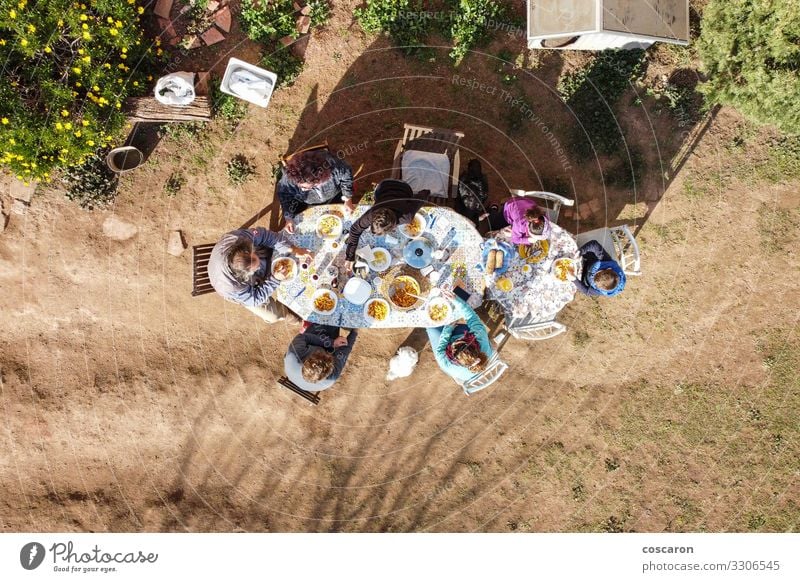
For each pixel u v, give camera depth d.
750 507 6.63
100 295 6.31
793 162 6.32
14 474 6.48
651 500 6.63
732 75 5.38
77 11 5.27
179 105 5.79
